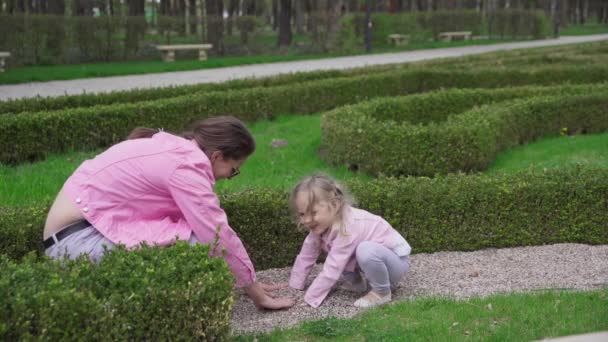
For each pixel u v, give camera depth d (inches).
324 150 356.2
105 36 971.9
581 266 199.6
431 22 1385.3
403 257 176.4
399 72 540.4
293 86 472.4
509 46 1247.5
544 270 197.0
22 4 1233.4
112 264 132.4
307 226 173.2
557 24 1545.3
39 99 410.3
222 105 418.9
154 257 135.2
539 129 382.0
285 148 362.6
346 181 225.0
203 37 1119.0
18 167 316.8
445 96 417.7
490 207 216.7
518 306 159.6
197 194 143.6
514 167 320.2
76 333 117.7
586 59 621.6
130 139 159.0
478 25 1449.3
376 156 311.7
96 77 771.4
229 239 148.2
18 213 187.0
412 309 163.3
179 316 128.1
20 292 116.6
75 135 350.3
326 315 167.6
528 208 219.0
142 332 124.8
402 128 312.7
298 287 184.7
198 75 791.1
